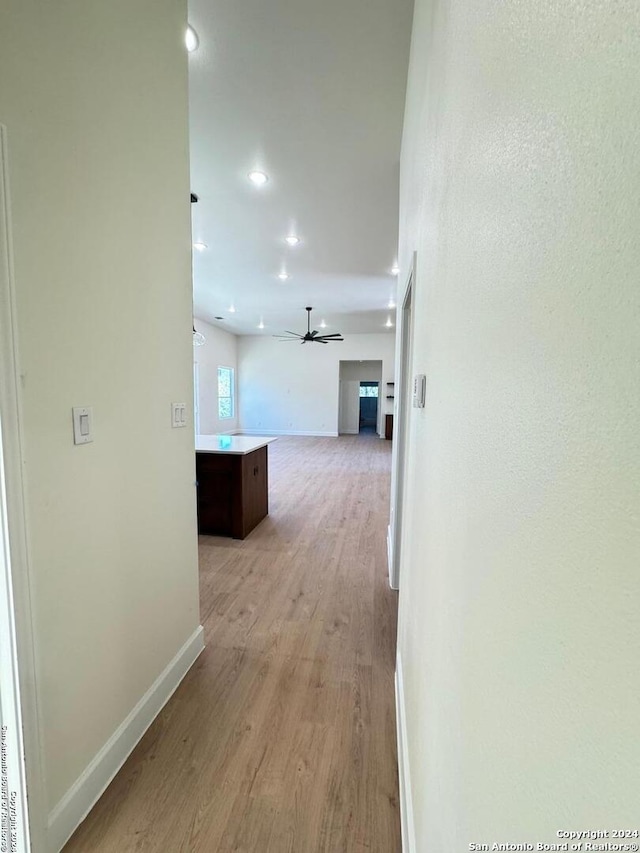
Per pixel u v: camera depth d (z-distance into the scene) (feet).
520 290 1.48
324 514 13.70
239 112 7.36
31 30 3.16
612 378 0.90
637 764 0.80
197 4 5.34
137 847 3.67
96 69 3.86
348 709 5.26
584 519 1.01
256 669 6.02
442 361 3.05
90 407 3.97
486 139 1.95
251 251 14.76
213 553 10.36
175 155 5.27
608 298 0.93
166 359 5.30
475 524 1.95
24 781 3.31
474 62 2.19
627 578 0.84
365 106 7.20
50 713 3.55
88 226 3.86
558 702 1.10
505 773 1.45
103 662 4.23
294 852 3.63
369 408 48.06
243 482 11.40
